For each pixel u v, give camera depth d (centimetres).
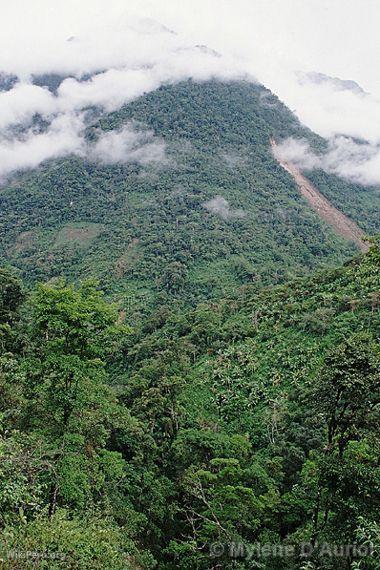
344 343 1558
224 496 2111
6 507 1072
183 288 11538
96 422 2016
